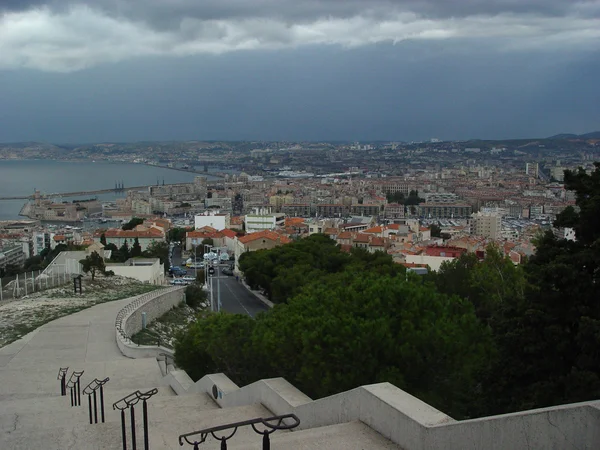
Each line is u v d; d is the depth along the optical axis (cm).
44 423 1845
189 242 18712
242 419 1628
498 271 5219
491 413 2506
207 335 3272
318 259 10256
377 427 1249
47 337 4588
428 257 12162
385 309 2462
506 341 2631
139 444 1452
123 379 3272
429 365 2288
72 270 8800
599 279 2514
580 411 1007
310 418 1503
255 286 11075
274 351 2605
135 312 5488
